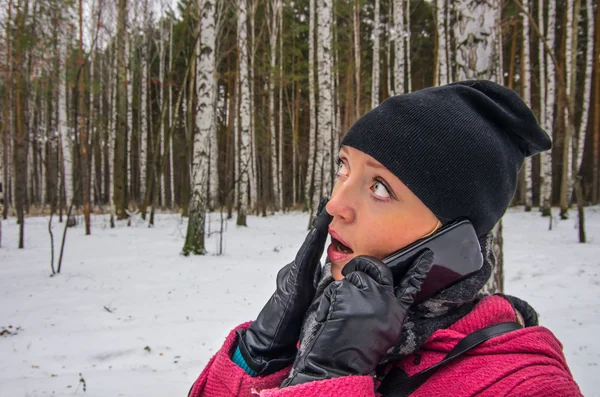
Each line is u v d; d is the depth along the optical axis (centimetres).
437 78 1271
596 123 1470
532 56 2092
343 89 1922
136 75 2284
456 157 55
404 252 53
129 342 345
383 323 49
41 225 1289
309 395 46
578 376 262
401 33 1331
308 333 56
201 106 792
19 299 474
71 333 366
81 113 1040
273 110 1962
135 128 2634
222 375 71
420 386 52
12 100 1338
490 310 57
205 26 801
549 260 659
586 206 1780
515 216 1445
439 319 56
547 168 1391
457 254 52
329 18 1059
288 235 1070
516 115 62
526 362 49
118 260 715
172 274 608
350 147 60
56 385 270
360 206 57
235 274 608
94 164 1828
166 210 2180
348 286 52
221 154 2533
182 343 346
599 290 475
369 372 49
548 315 391
